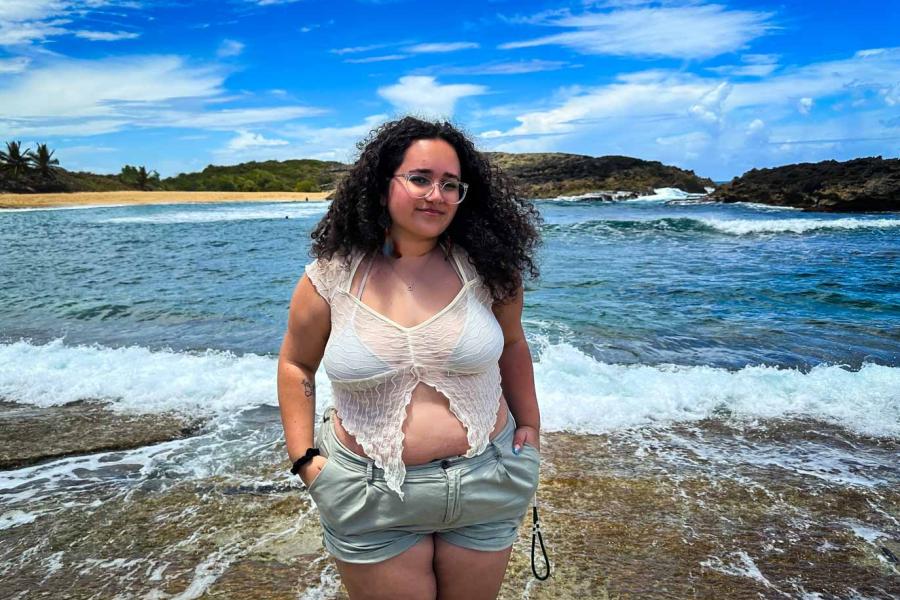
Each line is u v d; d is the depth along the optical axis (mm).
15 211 42469
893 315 8656
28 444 4320
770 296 10078
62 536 3195
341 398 1759
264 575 2840
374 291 1754
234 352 6730
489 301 1849
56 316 8977
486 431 1736
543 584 2762
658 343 7098
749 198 41938
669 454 4129
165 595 2711
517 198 1898
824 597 2697
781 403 5039
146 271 13758
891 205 32969
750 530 3207
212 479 3814
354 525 1712
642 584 2768
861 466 3947
